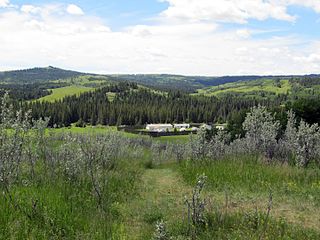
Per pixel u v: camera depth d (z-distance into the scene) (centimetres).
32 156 1062
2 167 798
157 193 1127
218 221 752
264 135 1708
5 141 844
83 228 693
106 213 812
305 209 892
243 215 791
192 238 676
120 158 1850
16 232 596
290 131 1856
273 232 693
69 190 912
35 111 6769
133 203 979
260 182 1162
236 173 1277
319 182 1142
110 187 1079
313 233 705
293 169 1310
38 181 947
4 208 678
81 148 1066
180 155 2144
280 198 991
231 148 1944
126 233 716
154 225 764
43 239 605
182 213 846
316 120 3105
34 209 688
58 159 1104
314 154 1481
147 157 2662
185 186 1241
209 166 1457
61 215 712
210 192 1094
